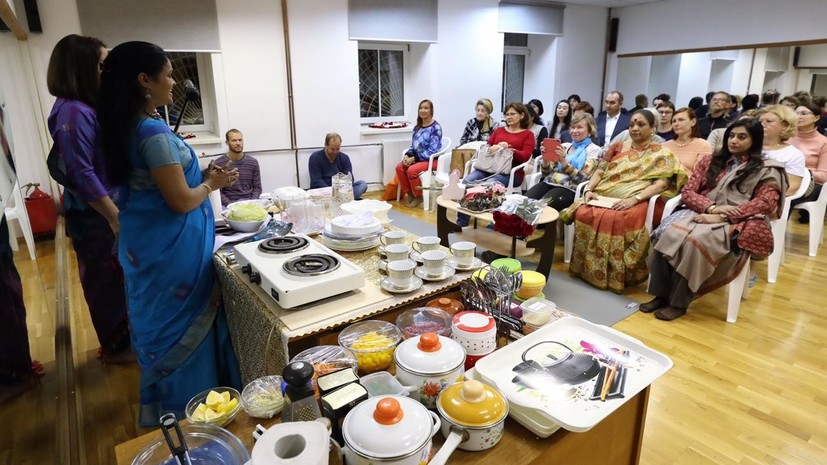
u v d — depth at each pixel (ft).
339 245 5.48
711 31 20.40
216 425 3.03
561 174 12.16
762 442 5.76
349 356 3.57
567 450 3.20
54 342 7.68
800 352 7.66
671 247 8.52
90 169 5.76
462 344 3.60
